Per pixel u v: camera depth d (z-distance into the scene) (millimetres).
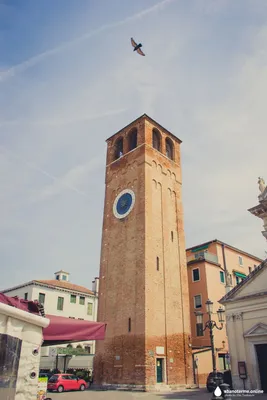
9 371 8781
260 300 27109
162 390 32094
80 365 44594
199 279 45188
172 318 36875
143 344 32844
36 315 9727
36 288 50906
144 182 40938
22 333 9422
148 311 34375
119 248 40344
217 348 41031
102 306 39156
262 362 26016
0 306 8922
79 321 11898
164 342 34812
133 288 36375
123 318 36031
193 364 37188
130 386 32344
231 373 27234
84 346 53500
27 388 9125
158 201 41906
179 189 46656
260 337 26297
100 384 35375
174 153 48875
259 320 26797
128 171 44312
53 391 31734
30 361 9367
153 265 37188
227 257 50250
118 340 35562
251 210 27641
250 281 28328
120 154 48469
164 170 45031
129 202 41844
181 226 43938
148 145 44031
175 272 39906
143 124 45156
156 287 36406
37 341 9664
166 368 33625
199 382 36531
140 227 38656
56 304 52656
